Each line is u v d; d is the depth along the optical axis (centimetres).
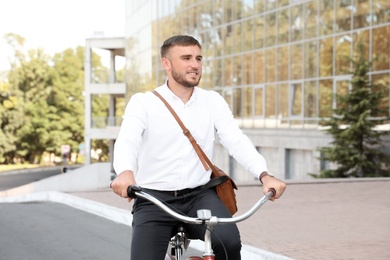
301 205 1443
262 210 1356
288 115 3259
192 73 404
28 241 1051
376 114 2381
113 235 1116
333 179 2077
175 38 406
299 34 3178
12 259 895
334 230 1073
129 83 6594
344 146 2375
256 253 866
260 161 396
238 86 3756
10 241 1052
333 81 2923
